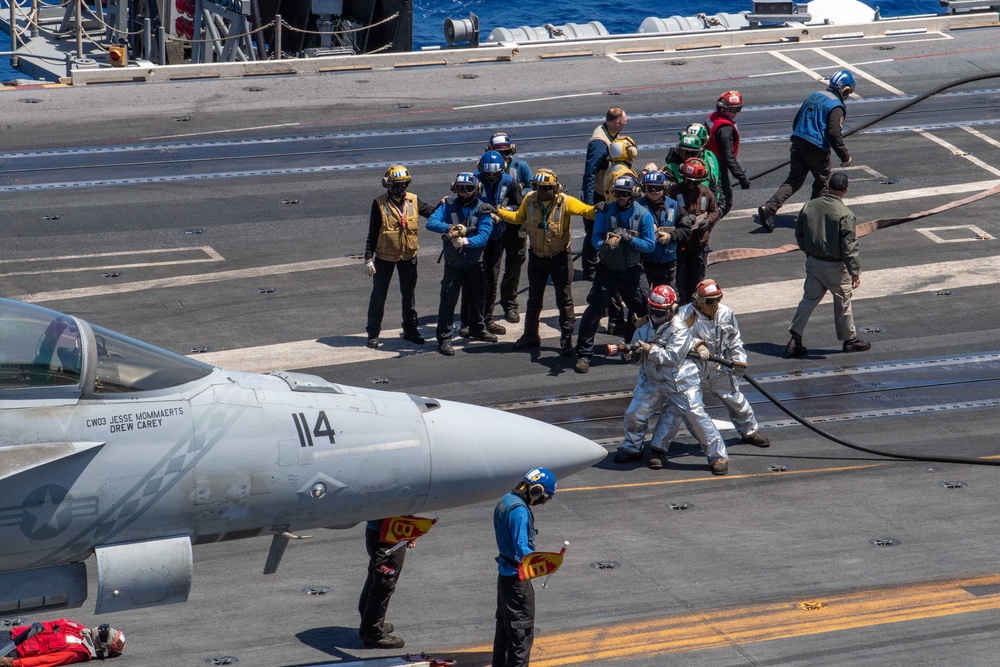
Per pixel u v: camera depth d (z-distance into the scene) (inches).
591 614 1362.0
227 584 1445.6
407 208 2170.3
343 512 1113.4
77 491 1004.6
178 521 1048.2
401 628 1327.5
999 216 2960.1
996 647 1264.8
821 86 3937.0
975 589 1423.5
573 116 3602.4
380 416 1127.6
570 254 2186.3
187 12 4972.9
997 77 3745.1
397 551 1237.7
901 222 2906.0
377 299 2212.1
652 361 1781.5
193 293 2449.6
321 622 1333.7
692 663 1240.2
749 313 2442.2
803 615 1352.1
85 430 1010.1
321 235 2773.1
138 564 1035.3
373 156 3238.2
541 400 2047.2
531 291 2207.2
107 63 4899.1
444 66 4106.8
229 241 2716.5
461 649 1274.6
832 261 2169.0
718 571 1482.5
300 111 3587.6
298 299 2455.7
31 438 991.0
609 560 1518.2
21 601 1037.2
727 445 1920.5
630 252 2062.0
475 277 2208.4
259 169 3129.9
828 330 2377.0
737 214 2974.9
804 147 2780.5
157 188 2979.8
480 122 3535.9
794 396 2091.5
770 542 1574.8
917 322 2402.8
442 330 2212.1
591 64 4163.4
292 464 1077.8
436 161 3213.6
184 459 1039.0
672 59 4234.7
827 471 1824.6
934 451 1889.8
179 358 1088.8
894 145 3400.6
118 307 2359.7
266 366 2145.7
